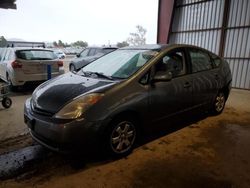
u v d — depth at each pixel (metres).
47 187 2.13
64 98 2.43
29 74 5.94
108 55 3.60
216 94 4.09
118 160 2.62
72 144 2.25
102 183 2.20
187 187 2.15
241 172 2.41
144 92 2.69
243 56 8.13
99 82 2.68
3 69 6.74
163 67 2.97
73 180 2.24
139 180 2.25
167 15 11.13
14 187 2.13
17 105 4.91
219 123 3.94
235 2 8.17
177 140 3.21
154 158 2.68
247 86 8.10
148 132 2.93
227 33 8.59
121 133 2.59
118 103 2.44
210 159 2.67
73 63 10.65
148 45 3.51
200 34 9.76
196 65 3.57
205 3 9.32
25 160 2.62
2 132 3.40
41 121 2.36
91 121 2.27
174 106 3.13
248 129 3.66
